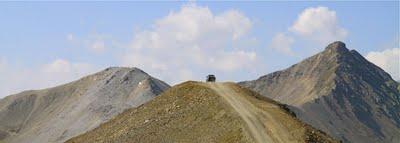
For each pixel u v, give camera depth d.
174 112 93.75
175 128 88.12
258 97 103.00
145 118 95.56
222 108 89.38
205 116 88.69
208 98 95.00
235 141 76.56
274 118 85.75
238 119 83.75
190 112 91.69
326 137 81.00
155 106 99.94
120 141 90.44
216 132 81.81
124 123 98.69
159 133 88.19
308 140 75.94
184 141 83.00
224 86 105.62
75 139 104.50
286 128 81.06
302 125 82.62
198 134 83.50
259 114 87.50
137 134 90.38
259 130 79.62
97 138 97.50
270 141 75.25
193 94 98.62
